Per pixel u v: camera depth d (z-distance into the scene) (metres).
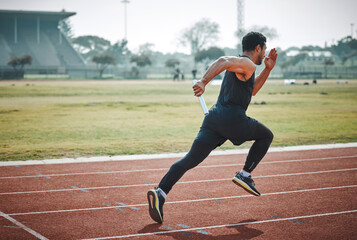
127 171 6.77
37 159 7.75
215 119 3.92
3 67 79.75
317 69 101.12
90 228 4.08
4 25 102.06
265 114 16.48
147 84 48.59
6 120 14.16
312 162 7.53
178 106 20.19
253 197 5.24
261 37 4.07
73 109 18.28
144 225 4.18
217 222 4.28
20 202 4.97
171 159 7.81
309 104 21.47
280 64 98.06
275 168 7.01
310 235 3.91
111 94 29.38
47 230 4.01
